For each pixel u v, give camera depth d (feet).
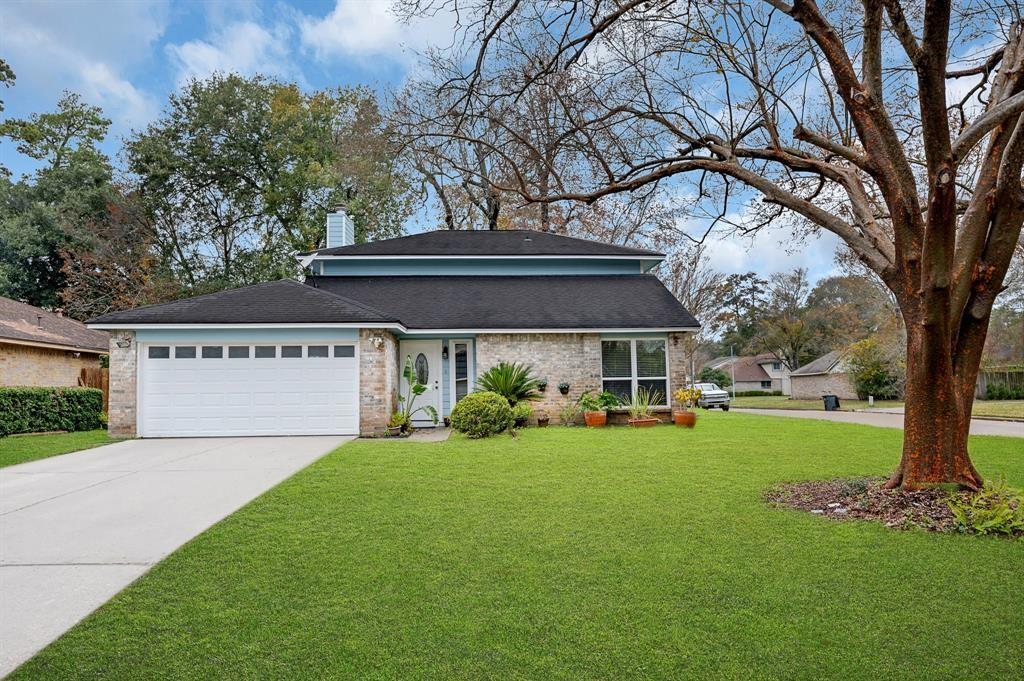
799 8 22.06
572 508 22.50
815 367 171.42
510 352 54.70
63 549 18.31
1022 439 43.11
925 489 22.33
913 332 22.90
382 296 59.16
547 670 11.39
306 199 117.19
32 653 12.03
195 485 27.35
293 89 119.34
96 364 77.25
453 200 94.27
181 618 13.57
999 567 16.25
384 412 46.88
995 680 10.94
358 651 12.12
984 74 27.07
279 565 16.81
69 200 112.78
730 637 12.55
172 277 111.86
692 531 19.62
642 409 52.03
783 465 30.99
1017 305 111.55
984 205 22.16
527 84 25.84
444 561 17.07
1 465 33.88
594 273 65.98
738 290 200.95
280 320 45.68
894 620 13.25
